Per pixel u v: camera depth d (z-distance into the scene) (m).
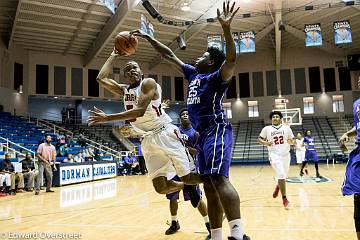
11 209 6.05
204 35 20.20
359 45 23.14
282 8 17.53
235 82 26.45
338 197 6.33
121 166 16.47
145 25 14.66
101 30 18.69
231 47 2.23
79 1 15.20
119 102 25.78
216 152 2.33
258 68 25.92
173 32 19.45
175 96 25.91
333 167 16.48
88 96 22.98
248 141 23.33
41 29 18.14
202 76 2.54
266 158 21.45
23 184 9.24
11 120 17.23
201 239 3.52
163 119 3.23
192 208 5.65
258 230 3.82
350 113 23.98
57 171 10.46
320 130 22.89
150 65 25.09
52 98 23.03
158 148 3.15
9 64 19.66
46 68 21.88
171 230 3.84
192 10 16.81
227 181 2.29
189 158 3.21
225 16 2.24
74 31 18.84
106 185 10.59
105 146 19.62
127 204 6.36
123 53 3.21
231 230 2.15
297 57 25.38
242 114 26.05
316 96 24.81
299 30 20.36
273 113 5.67
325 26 20.27
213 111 2.46
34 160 10.39
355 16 18.70
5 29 18.27
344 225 3.98
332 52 23.66
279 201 6.08
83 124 23.02
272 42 23.44
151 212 5.37
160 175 3.26
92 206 6.19
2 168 9.05
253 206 5.59
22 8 15.64
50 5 15.34
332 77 24.61
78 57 22.95
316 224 4.07
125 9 14.92
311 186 8.29
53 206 6.32
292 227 3.93
